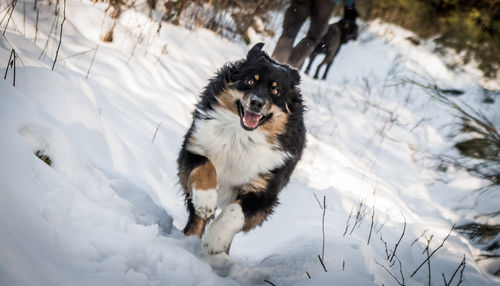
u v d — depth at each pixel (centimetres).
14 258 194
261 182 400
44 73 375
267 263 372
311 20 895
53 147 306
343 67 1321
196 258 308
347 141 883
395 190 745
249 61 409
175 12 909
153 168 482
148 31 762
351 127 934
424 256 510
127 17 773
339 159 766
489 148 826
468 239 649
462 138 905
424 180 810
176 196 484
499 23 1308
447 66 1361
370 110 1034
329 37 1138
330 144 841
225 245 341
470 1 1412
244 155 398
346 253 381
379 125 970
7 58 379
